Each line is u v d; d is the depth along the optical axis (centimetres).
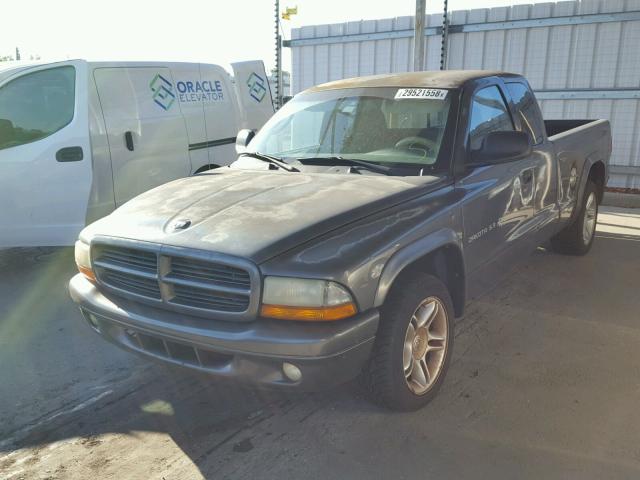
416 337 317
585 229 607
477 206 356
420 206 317
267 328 257
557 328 434
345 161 370
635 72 911
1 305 504
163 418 324
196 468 281
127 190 614
